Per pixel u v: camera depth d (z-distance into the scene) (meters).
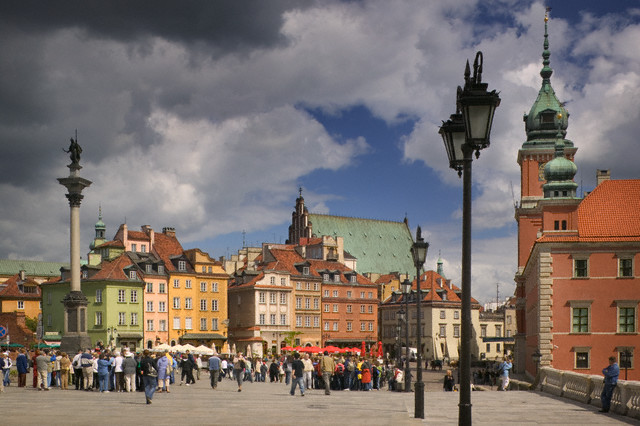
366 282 174.50
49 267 198.75
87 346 74.44
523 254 120.94
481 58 17.36
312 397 45.72
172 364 63.16
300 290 160.00
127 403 38.34
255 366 75.50
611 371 32.97
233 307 157.62
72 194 75.25
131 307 138.12
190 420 28.56
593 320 76.38
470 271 17.69
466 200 17.80
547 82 122.62
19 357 53.38
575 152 119.50
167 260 147.12
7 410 33.38
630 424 27.88
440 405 38.47
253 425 26.58
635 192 80.62
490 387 85.31
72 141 76.19
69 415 30.77
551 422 28.61
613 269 76.44
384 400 42.44
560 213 77.88
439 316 176.88
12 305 158.00
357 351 121.50
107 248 144.75
